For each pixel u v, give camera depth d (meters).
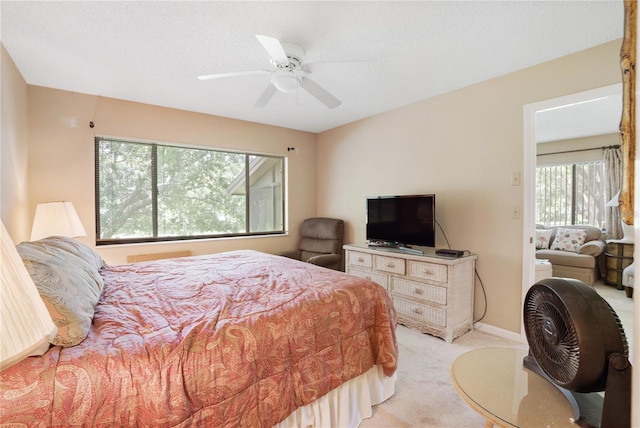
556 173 5.44
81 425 0.90
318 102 3.39
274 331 1.36
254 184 4.38
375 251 3.26
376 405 1.81
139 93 3.10
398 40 2.11
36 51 2.25
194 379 1.10
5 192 2.24
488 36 2.06
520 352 1.52
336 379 1.55
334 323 1.59
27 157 2.77
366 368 1.71
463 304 2.76
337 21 1.89
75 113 3.03
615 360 0.88
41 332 0.61
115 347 1.06
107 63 2.44
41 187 2.87
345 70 2.57
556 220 5.45
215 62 2.43
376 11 1.79
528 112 2.54
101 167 3.28
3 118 2.20
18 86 2.54
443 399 1.87
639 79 0.44
